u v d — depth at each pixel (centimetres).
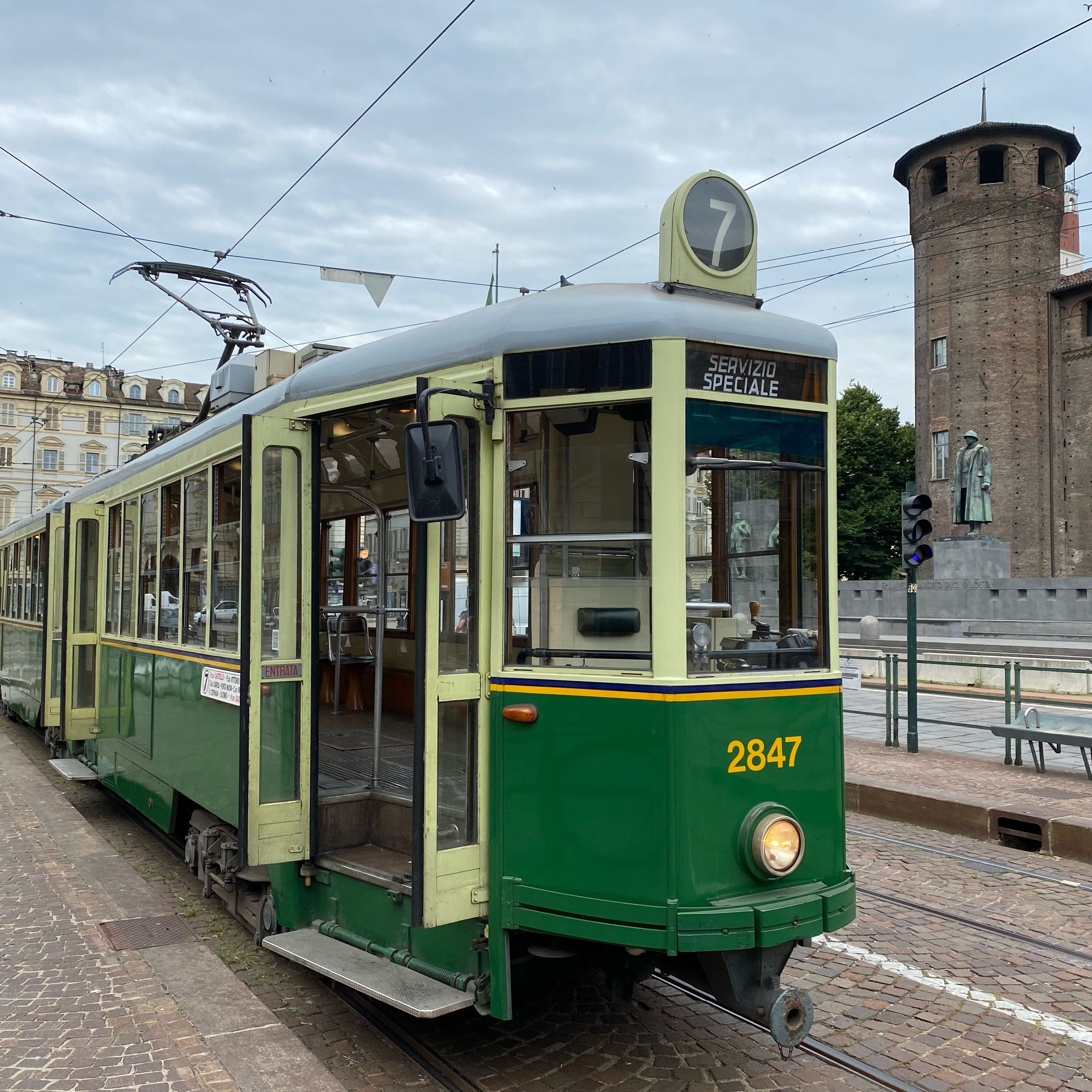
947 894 687
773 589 415
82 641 968
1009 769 1078
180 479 701
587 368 403
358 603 738
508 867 406
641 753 381
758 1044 454
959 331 4053
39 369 7050
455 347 438
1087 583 2680
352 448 627
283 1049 433
